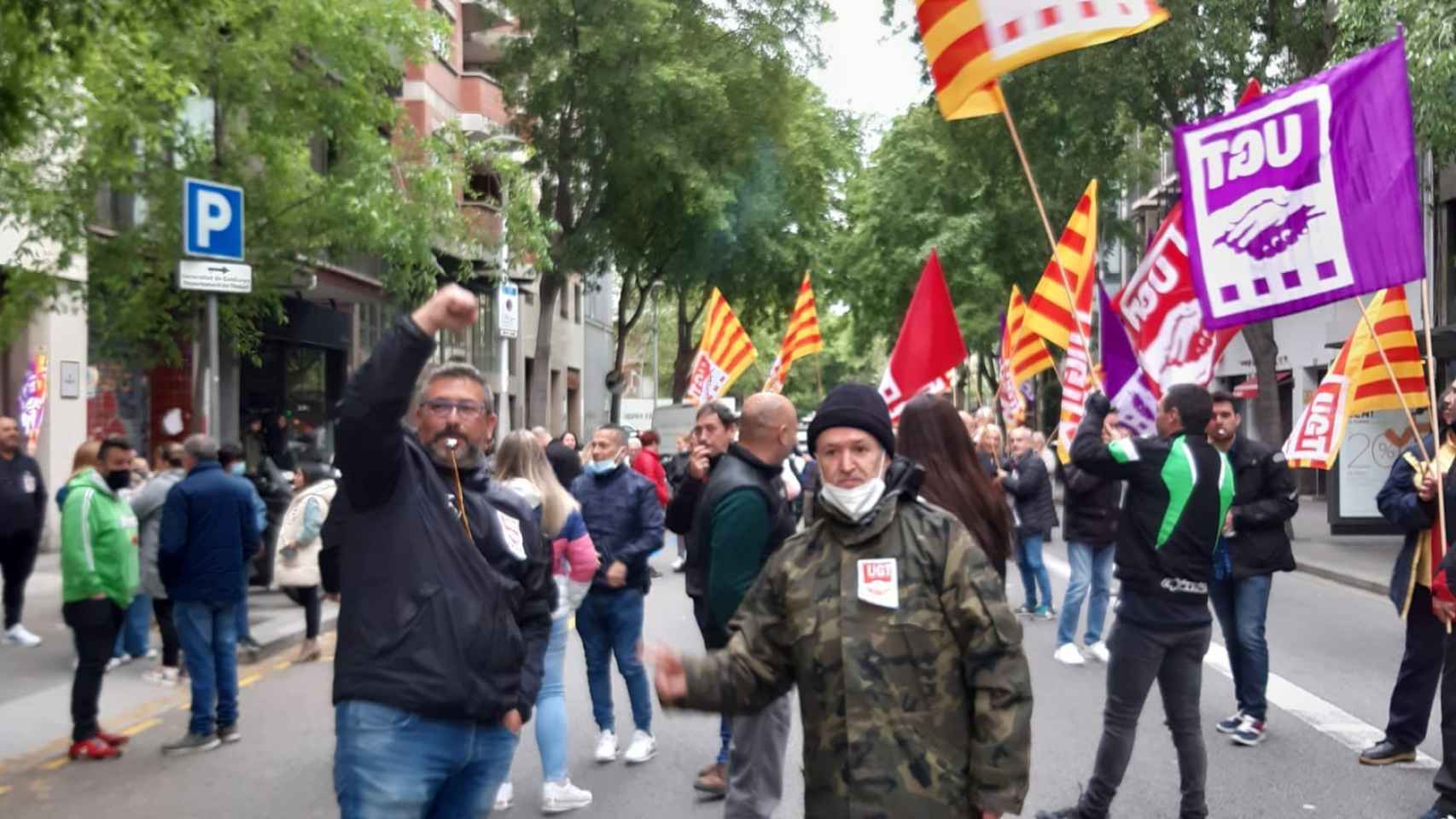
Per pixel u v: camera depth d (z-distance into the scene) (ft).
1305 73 78.89
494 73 101.60
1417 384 33.09
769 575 12.70
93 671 27.86
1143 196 145.18
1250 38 77.10
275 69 50.83
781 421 18.48
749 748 18.90
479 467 15.06
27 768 27.04
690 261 110.32
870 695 11.91
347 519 14.01
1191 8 75.46
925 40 24.67
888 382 26.21
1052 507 47.19
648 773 26.09
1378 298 33.17
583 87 96.27
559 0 94.32
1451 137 57.88
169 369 73.77
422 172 58.59
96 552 27.91
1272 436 82.38
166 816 23.45
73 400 65.51
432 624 13.58
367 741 13.41
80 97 46.29
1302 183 24.91
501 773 14.67
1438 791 22.30
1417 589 25.03
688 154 97.91
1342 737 27.78
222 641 28.89
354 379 13.16
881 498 12.27
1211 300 26.11
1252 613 27.09
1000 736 11.84
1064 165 85.35
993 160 89.35
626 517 26.78
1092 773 25.23
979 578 12.07
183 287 38.29
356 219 53.57
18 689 34.91
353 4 52.42
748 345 66.59
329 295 88.17
